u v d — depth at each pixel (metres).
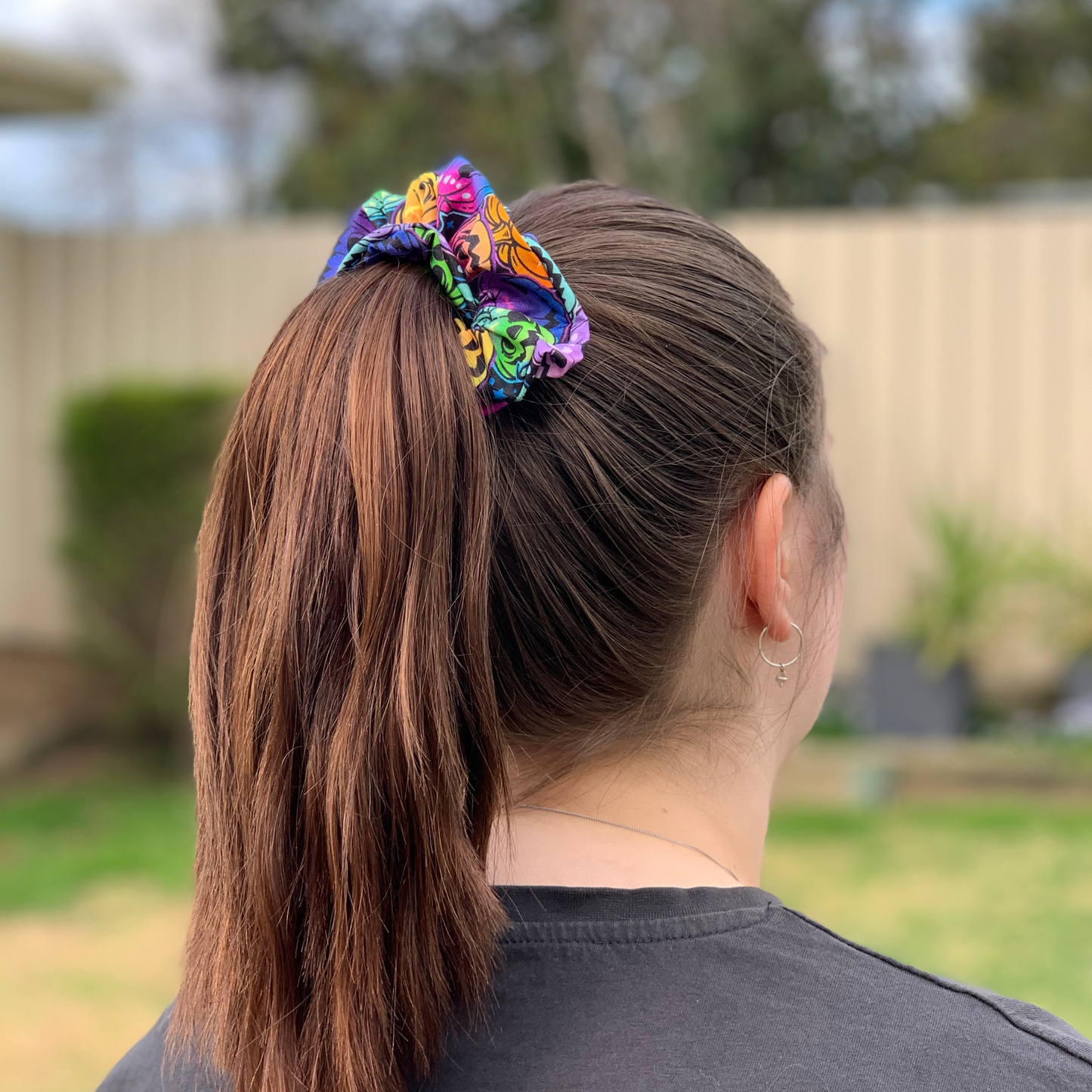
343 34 16.47
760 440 0.80
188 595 6.01
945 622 6.08
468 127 15.53
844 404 6.64
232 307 7.16
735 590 0.79
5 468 7.20
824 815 5.36
